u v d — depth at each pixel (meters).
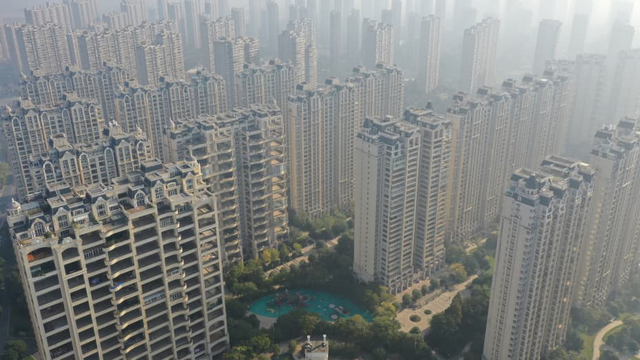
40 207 186.88
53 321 185.38
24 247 170.50
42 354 190.75
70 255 180.00
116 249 193.62
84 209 187.25
